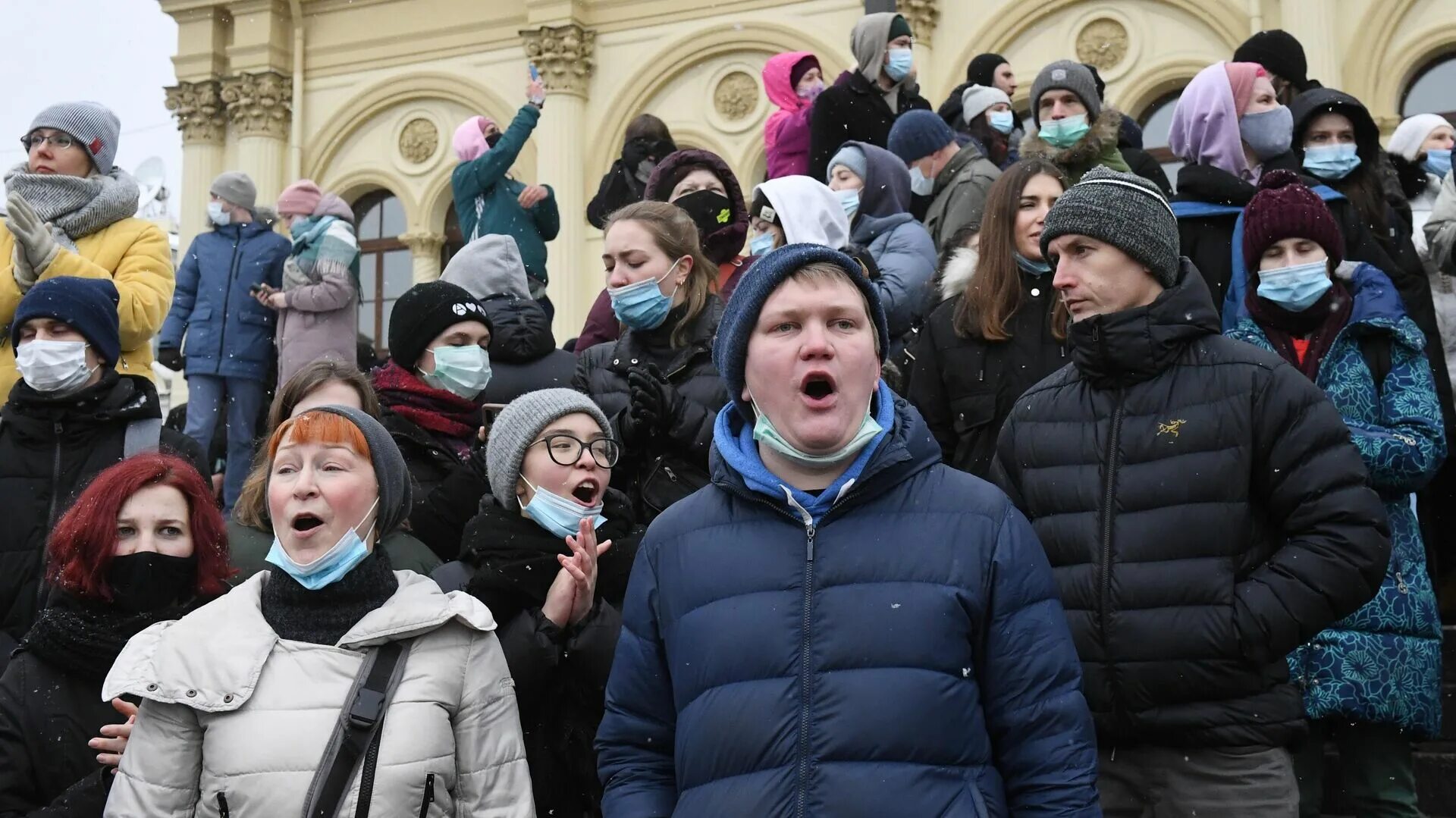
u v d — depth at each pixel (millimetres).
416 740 3297
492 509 4180
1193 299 3760
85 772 3840
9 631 5074
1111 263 3799
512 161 9719
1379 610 4434
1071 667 2949
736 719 2877
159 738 3301
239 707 3287
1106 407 3785
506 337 5684
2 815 3770
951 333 5012
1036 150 6902
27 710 3848
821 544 2980
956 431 4957
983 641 2951
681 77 18609
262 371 10055
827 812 2773
